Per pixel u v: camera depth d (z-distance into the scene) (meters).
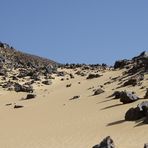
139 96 44.69
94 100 50.28
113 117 36.25
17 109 55.16
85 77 85.81
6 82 84.19
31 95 66.56
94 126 34.00
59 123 38.56
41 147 29.02
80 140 29.39
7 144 31.70
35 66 111.50
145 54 88.88
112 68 96.00
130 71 71.12
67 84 79.19
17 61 119.00
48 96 65.69
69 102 53.72
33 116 46.38
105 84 67.38
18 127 39.72
